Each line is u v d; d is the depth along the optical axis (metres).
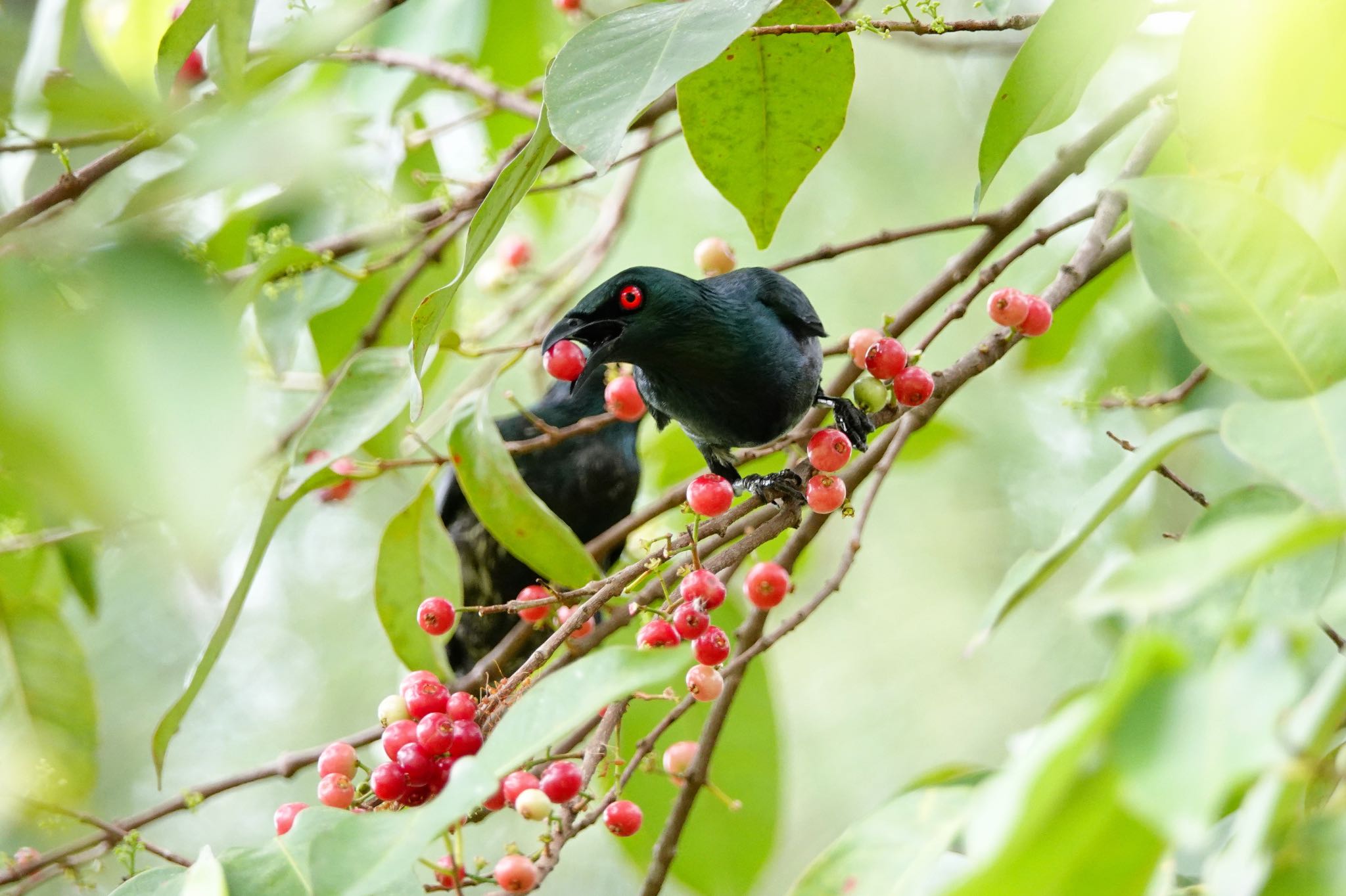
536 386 11.43
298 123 5.80
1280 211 4.27
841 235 13.29
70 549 8.31
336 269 7.75
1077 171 7.16
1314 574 4.45
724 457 8.04
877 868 4.07
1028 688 13.93
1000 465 13.39
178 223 6.10
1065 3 5.21
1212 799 2.43
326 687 14.39
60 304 3.68
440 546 7.18
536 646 8.80
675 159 12.88
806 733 14.36
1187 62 5.11
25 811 6.46
